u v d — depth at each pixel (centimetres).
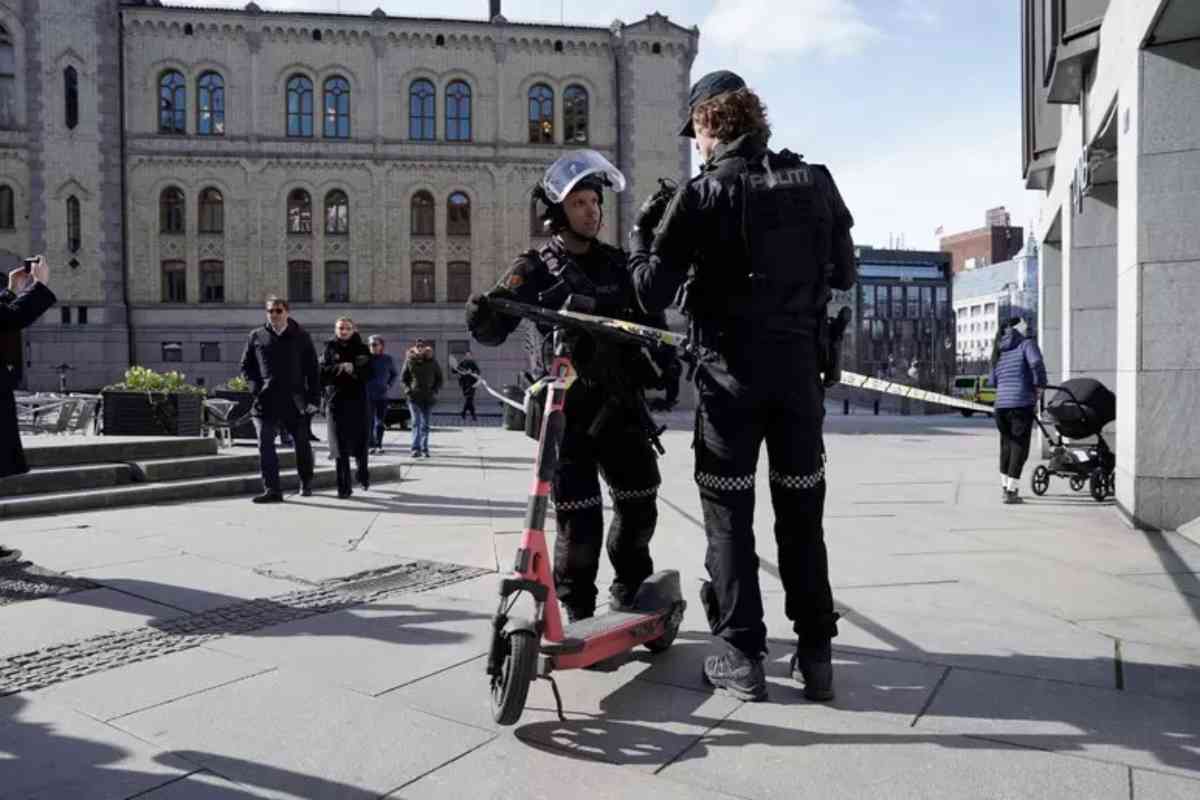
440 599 468
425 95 3684
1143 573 515
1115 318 1087
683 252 307
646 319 357
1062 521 705
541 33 3706
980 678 339
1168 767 264
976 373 9212
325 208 3641
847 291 348
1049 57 1007
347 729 298
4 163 3450
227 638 398
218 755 279
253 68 3569
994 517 729
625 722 302
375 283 3656
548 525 696
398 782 261
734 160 309
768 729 295
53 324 3441
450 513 780
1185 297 650
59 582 502
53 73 3441
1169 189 653
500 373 3691
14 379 523
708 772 265
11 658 369
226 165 3572
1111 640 386
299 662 365
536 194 355
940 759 271
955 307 13612
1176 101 650
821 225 316
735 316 311
